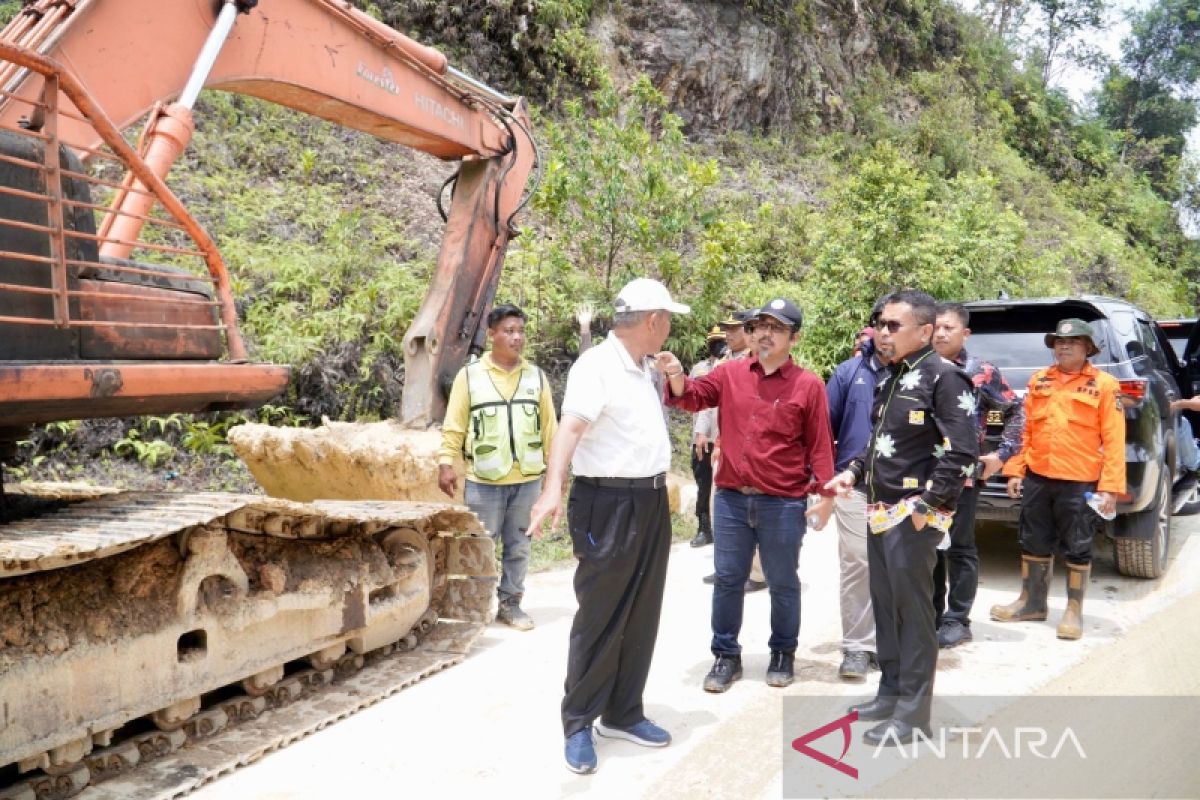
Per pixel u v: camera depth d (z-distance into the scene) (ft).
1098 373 16.28
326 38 17.61
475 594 16.10
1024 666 14.25
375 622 13.94
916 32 83.51
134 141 31.73
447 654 14.96
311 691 13.28
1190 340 27.14
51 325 10.12
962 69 88.94
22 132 9.95
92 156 11.87
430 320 21.45
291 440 20.71
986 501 19.12
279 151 35.50
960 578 15.48
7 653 9.15
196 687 11.06
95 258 10.99
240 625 11.50
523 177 23.84
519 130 23.48
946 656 14.80
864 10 76.74
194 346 12.01
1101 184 94.12
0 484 11.78
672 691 13.55
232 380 11.89
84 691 9.77
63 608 9.87
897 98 76.02
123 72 13.55
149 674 10.48
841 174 60.95
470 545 16.05
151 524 10.16
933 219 39.40
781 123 63.52
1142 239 94.73
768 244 45.42
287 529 12.59
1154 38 144.46
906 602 11.35
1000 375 15.58
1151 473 18.38
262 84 16.80
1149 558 19.19
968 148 71.97
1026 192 77.51
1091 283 69.87
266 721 12.16
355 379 26.45
